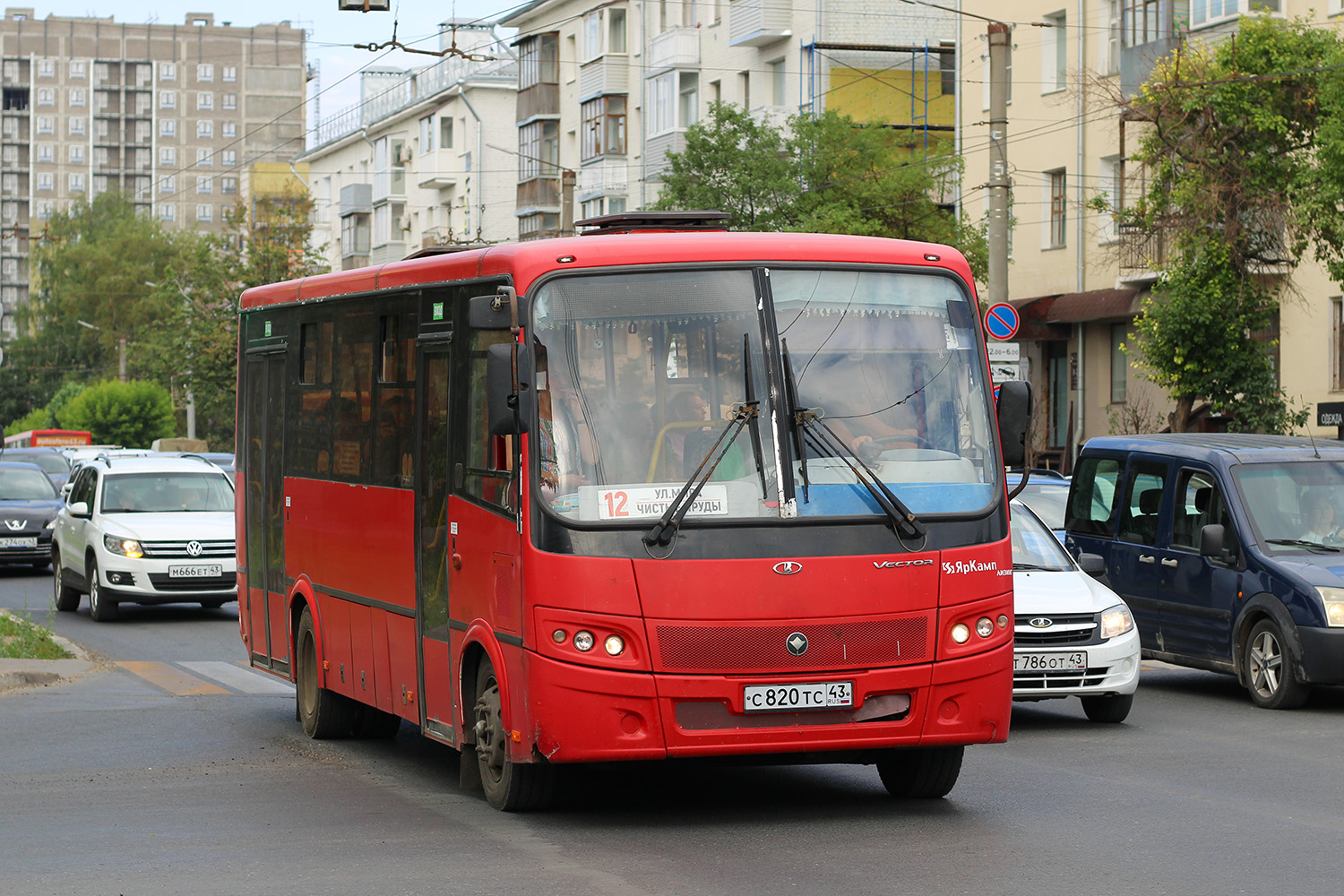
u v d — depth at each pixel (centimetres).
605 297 980
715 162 4488
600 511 948
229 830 990
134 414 10062
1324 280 3650
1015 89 4738
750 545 950
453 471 1084
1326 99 2947
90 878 853
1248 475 1728
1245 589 1678
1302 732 1461
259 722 1524
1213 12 3891
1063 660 1474
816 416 977
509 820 1021
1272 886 816
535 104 7619
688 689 938
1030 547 1602
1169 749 1352
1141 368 3441
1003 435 1009
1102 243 4372
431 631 1130
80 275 12300
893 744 964
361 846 935
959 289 1027
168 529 2525
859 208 4366
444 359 1110
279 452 1495
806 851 915
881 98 5750
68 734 1438
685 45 6406
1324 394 3653
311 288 1412
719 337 981
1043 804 1075
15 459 5234
